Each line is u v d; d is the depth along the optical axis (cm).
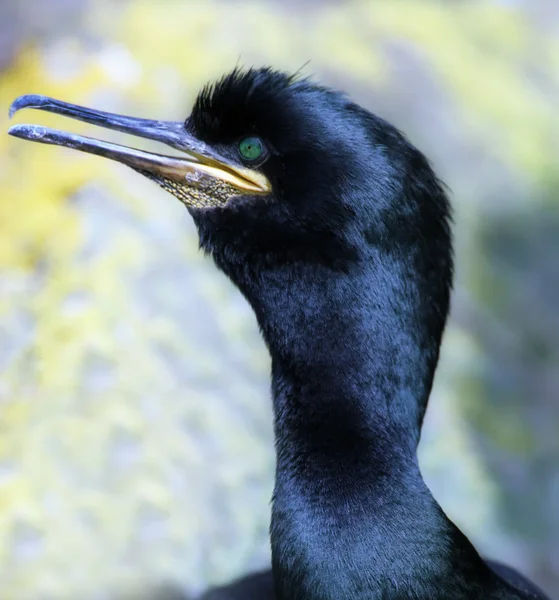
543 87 1619
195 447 934
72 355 961
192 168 601
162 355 975
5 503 891
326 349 561
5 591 855
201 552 885
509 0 1755
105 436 926
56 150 1116
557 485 1178
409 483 557
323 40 1438
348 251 552
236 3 1418
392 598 535
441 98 1463
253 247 576
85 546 879
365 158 550
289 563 550
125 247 1032
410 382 567
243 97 575
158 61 1241
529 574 1078
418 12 1619
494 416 1210
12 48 1252
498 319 1301
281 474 570
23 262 1033
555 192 1456
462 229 1355
